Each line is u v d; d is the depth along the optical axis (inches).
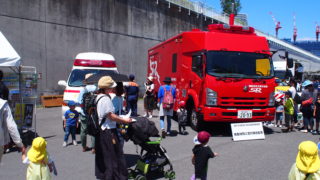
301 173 137.6
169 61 484.4
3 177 223.6
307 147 134.8
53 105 658.2
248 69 368.2
